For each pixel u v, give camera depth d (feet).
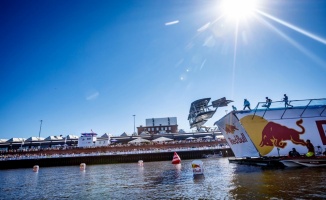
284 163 59.62
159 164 122.52
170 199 34.35
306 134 63.52
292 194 31.48
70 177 78.64
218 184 43.86
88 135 194.08
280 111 66.03
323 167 55.52
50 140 228.22
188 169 82.02
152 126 270.67
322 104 66.39
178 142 179.73
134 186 49.60
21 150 166.20
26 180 75.77
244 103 68.90
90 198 40.04
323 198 28.94
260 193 33.32
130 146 173.88
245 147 70.95
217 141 182.19
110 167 120.98
